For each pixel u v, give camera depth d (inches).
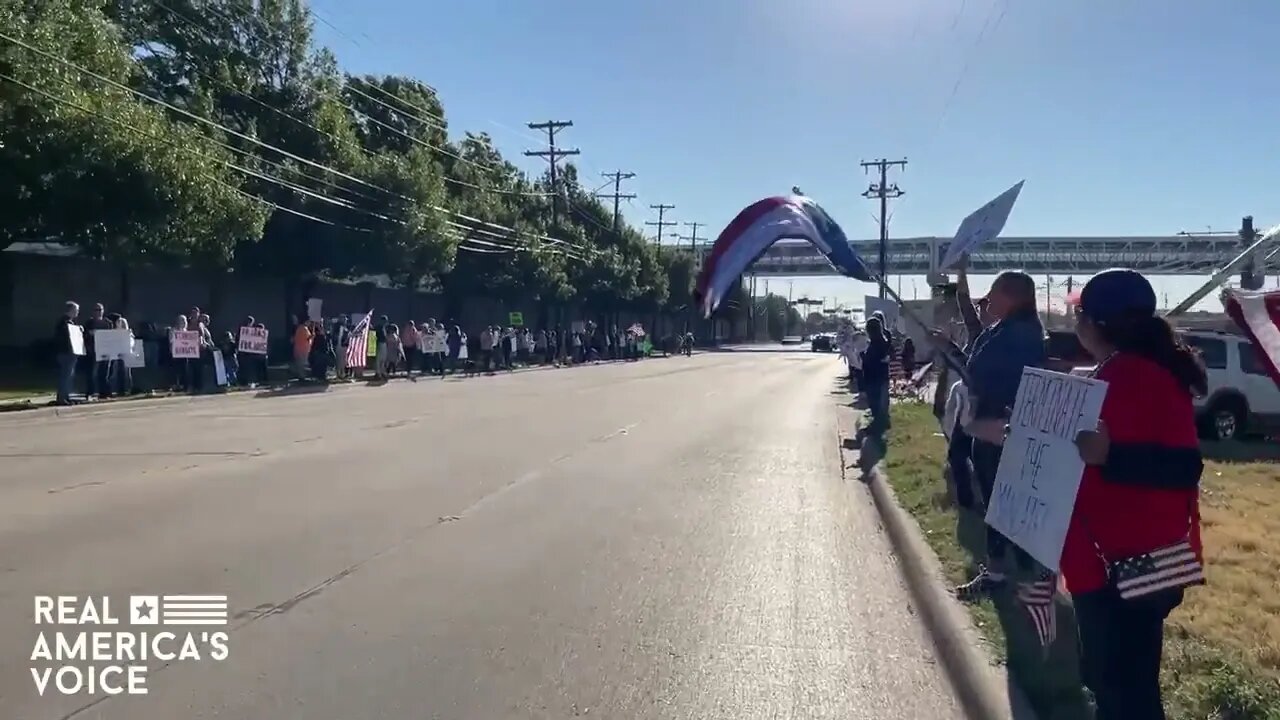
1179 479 149.3
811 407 1039.6
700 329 4301.2
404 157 1708.9
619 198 3228.3
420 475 533.0
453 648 260.2
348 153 1536.7
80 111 944.9
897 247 3383.4
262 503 446.6
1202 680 213.5
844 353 1550.2
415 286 1948.8
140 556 346.0
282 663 247.8
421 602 299.0
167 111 1296.8
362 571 332.5
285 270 1521.9
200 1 1422.2
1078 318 165.0
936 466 531.5
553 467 569.3
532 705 224.8
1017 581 292.0
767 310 6038.4
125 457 592.4
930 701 232.5
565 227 2733.8
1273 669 226.2
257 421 828.0
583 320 3056.1
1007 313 273.3
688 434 762.8
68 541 366.9
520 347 2203.5
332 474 532.1
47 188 968.3
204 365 1127.0
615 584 323.9
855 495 501.7
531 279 2261.3
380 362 1464.1
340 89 1625.2
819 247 250.4
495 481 516.4
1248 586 292.7
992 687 221.0
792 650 265.6
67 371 914.7
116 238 1047.0
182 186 1047.6
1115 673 154.9
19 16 894.4
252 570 330.3
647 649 263.3
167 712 218.1
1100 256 2925.7
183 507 434.6
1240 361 734.5
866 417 871.7
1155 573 149.6
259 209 1215.6
